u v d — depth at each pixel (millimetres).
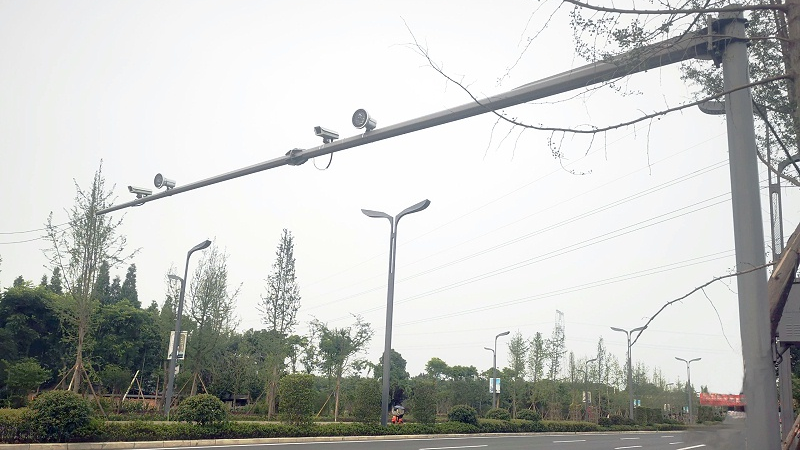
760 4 3834
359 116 8164
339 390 31844
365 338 32281
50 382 32906
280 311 30453
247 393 35688
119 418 22078
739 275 4125
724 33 4594
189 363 29594
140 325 36938
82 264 20500
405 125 7625
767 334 3951
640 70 4625
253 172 10281
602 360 47938
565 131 4121
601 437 28297
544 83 5742
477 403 44844
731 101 4488
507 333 38219
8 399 25828
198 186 11422
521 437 25891
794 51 3729
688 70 5891
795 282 5520
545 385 40062
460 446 18750
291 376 20391
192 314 30016
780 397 6398
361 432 21016
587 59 4480
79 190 20906
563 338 41812
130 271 50125
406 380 45969
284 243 31500
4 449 12695
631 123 4078
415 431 23141
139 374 37125
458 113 6895
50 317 33000
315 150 8883
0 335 30703
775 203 6387
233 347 35656
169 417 22062
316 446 16719
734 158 4383
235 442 17234
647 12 3854
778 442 3793
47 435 13742
